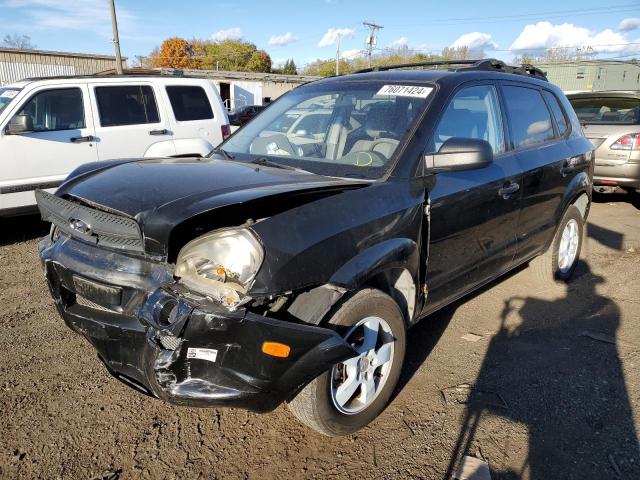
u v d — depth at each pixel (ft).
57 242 8.83
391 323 8.87
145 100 23.49
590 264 17.98
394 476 7.91
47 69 109.40
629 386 10.39
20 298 14.17
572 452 8.48
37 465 7.93
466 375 10.74
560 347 11.99
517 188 12.09
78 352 11.31
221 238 6.79
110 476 7.79
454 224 10.29
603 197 30.42
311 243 7.21
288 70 254.88
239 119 85.97
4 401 9.44
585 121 27.09
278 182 8.43
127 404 9.54
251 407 7.20
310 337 7.08
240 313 6.73
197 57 230.68
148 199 7.58
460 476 7.89
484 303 14.43
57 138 20.67
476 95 11.62
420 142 9.73
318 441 8.68
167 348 7.02
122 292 7.72
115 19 73.05
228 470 8.00
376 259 8.11
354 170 9.55
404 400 9.82
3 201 19.51
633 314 13.84
